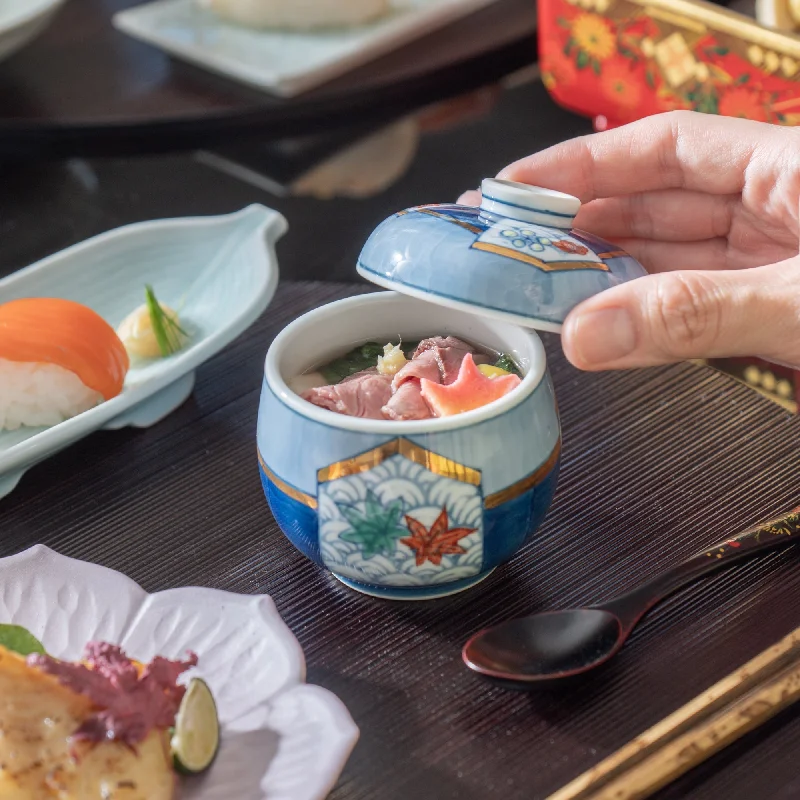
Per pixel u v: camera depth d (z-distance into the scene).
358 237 1.06
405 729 0.54
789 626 0.56
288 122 0.90
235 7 0.96
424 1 1.01
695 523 0.60
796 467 0.62
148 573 0.59
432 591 0.57
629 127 0.68
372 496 0.55
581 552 0.59
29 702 0.51
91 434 0.66
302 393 0.58
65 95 0.91
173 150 0.89
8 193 1.11
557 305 0.55
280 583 0.59
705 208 0.70
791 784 0.52
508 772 0.53
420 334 0.61
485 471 0.55
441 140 1.19
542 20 0.89
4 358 0.67
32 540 0.61
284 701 0.53
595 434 0.64
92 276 0.74
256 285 0.70
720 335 0.57
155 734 0.52
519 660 0.54
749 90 0.79
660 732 0.53
